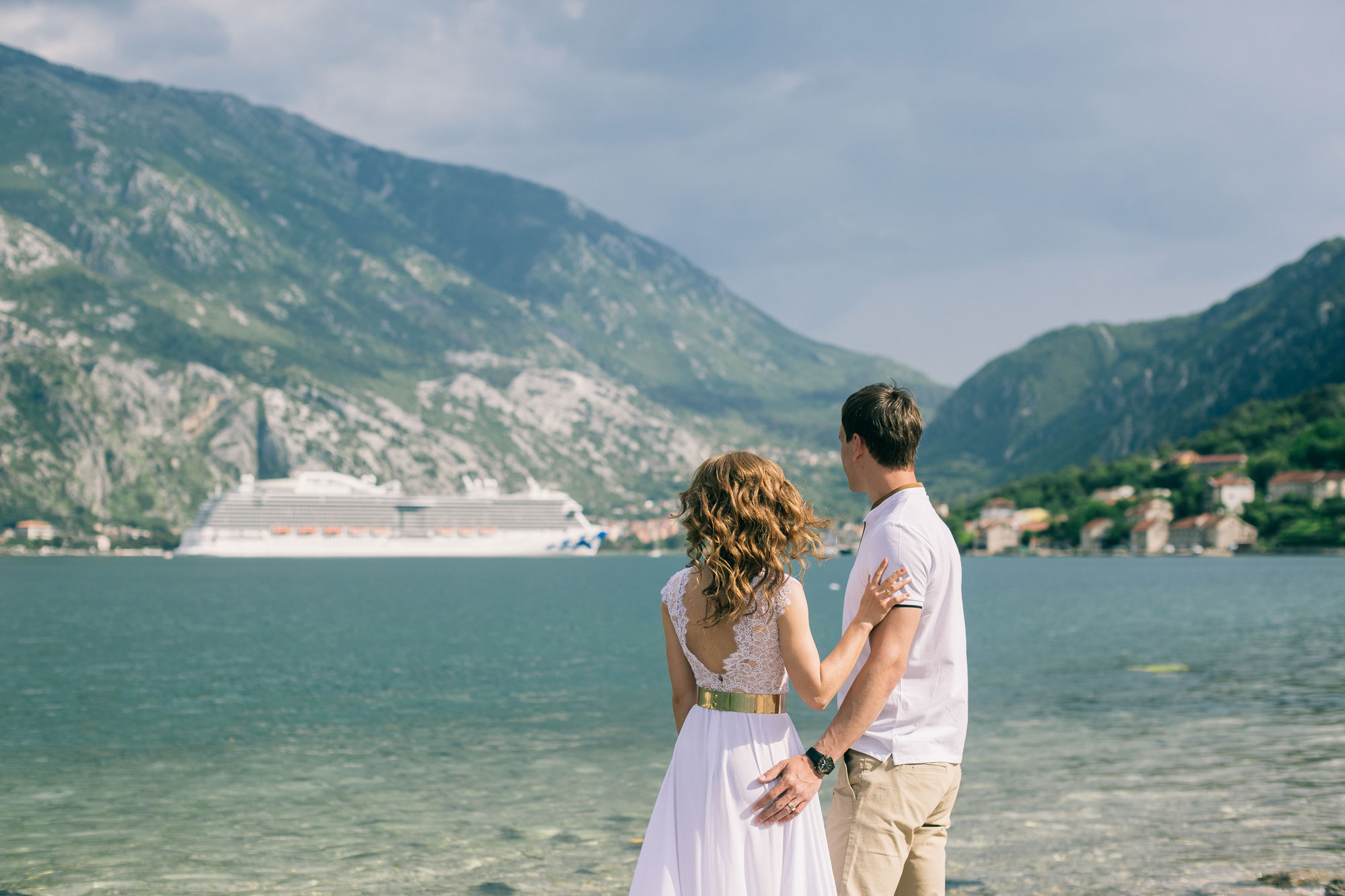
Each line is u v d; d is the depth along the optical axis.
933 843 4.41
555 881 8.44
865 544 4.37
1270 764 12.73
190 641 40.62
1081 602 63.06
